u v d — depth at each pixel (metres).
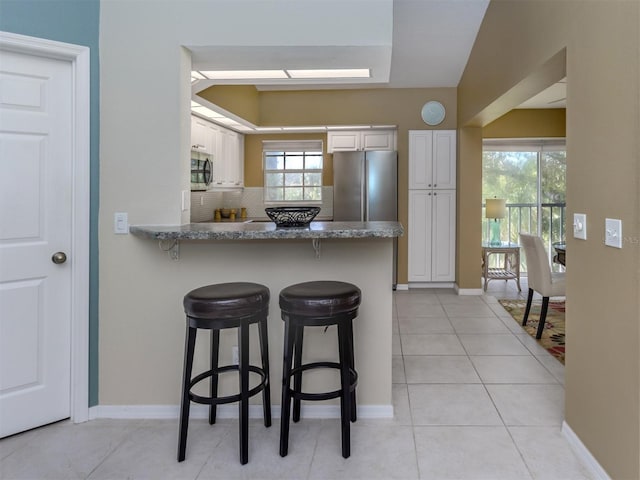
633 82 1.68
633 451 1.70
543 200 6.67
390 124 5.88
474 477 2.00
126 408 2.55
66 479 1.99
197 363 2.54
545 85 3.30
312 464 2.10
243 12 2.49
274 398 2.56
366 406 2.55
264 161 6.64
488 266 6.23
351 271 2.52
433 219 5.90
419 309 4.97
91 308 2.50
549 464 2.09
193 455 2.18
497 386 2.97
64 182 2.41
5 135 2.25
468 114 5.14
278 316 2.54
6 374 2.30
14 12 2.19
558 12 2.41
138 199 2.49
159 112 2.48
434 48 4.89
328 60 2.75
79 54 2.39
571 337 2.26
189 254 2.52
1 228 2.26
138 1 2.47
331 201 6.57
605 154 1.89
